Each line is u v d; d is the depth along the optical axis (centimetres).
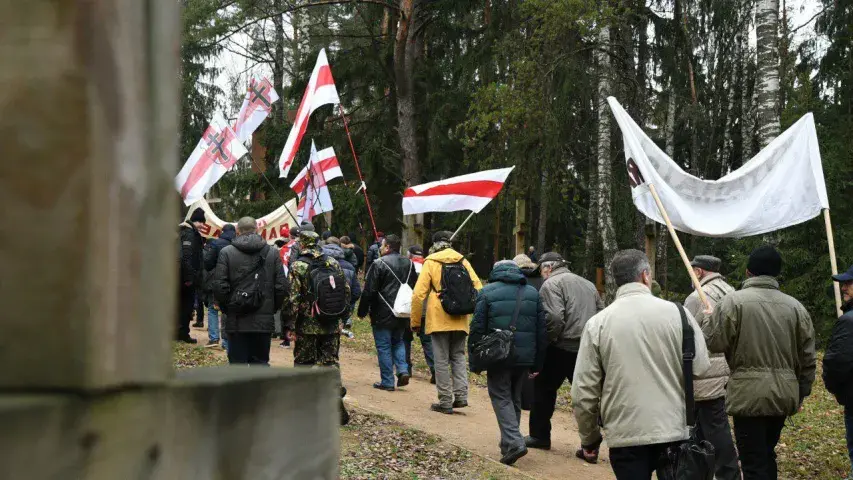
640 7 2128
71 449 68
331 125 2630
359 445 660
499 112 1906
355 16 2956
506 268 683
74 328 70
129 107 74
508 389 668
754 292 537
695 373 407
